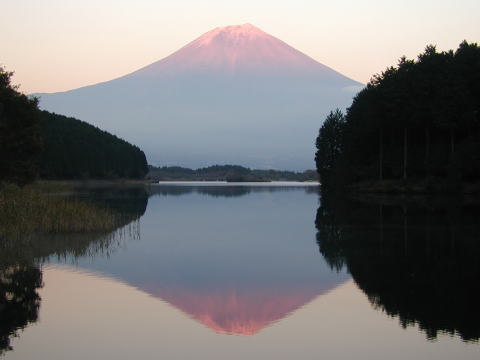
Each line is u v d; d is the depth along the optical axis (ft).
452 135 227.40
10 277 63.77
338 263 72.90
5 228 85.05
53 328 44.88
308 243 91.86
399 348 40.04
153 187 417.69
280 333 43.80
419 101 235.81
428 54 260.21
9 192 120.47
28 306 51.42
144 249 85.61
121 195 260.42
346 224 118.42
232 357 38.60
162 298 54.75
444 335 42.73
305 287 59.21
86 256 78.38
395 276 63.77
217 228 115.44
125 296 55.42
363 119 272.92
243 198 236.22
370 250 82.84
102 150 522.06
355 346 40.60
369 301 52.85
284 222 127.44
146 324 46.21
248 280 63.00
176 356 38.81
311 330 44.42
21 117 143.95
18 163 140.97
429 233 100.58
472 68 235.20
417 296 54.29
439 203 177.58
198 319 47.65
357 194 249.34
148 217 141.08
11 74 144.87
